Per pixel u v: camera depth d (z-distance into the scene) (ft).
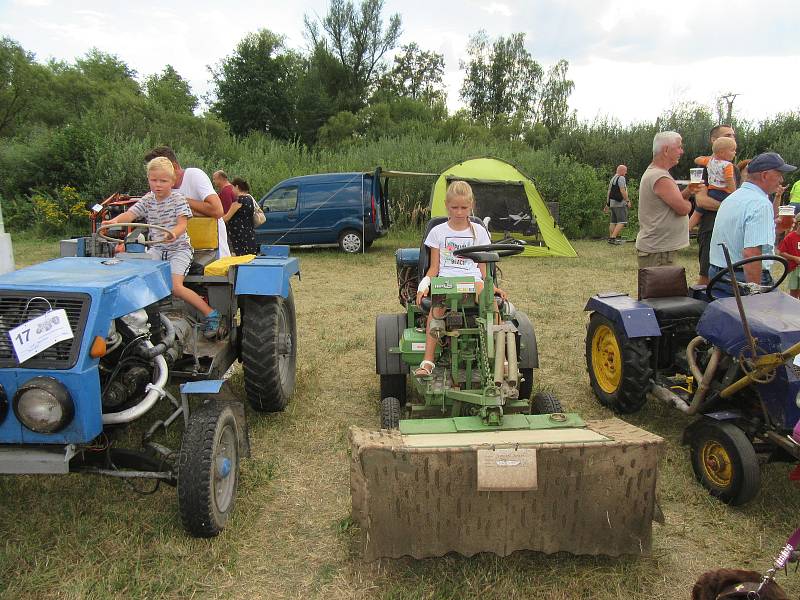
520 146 77.87
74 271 10.89
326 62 148.87
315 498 11.84
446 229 13.17
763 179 14.30
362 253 44.60
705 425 11.75
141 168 54.80
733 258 14.66
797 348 10.14
